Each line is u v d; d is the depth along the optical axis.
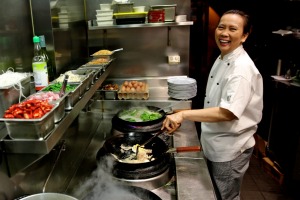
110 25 2.67
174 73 3.31
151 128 2.23
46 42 1.90
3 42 1.45
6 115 0.96
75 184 1.71
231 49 1.85
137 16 2.66
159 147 1.91
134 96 2.83
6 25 1.49
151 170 1.61
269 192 3.37
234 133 1.93
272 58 4.25
